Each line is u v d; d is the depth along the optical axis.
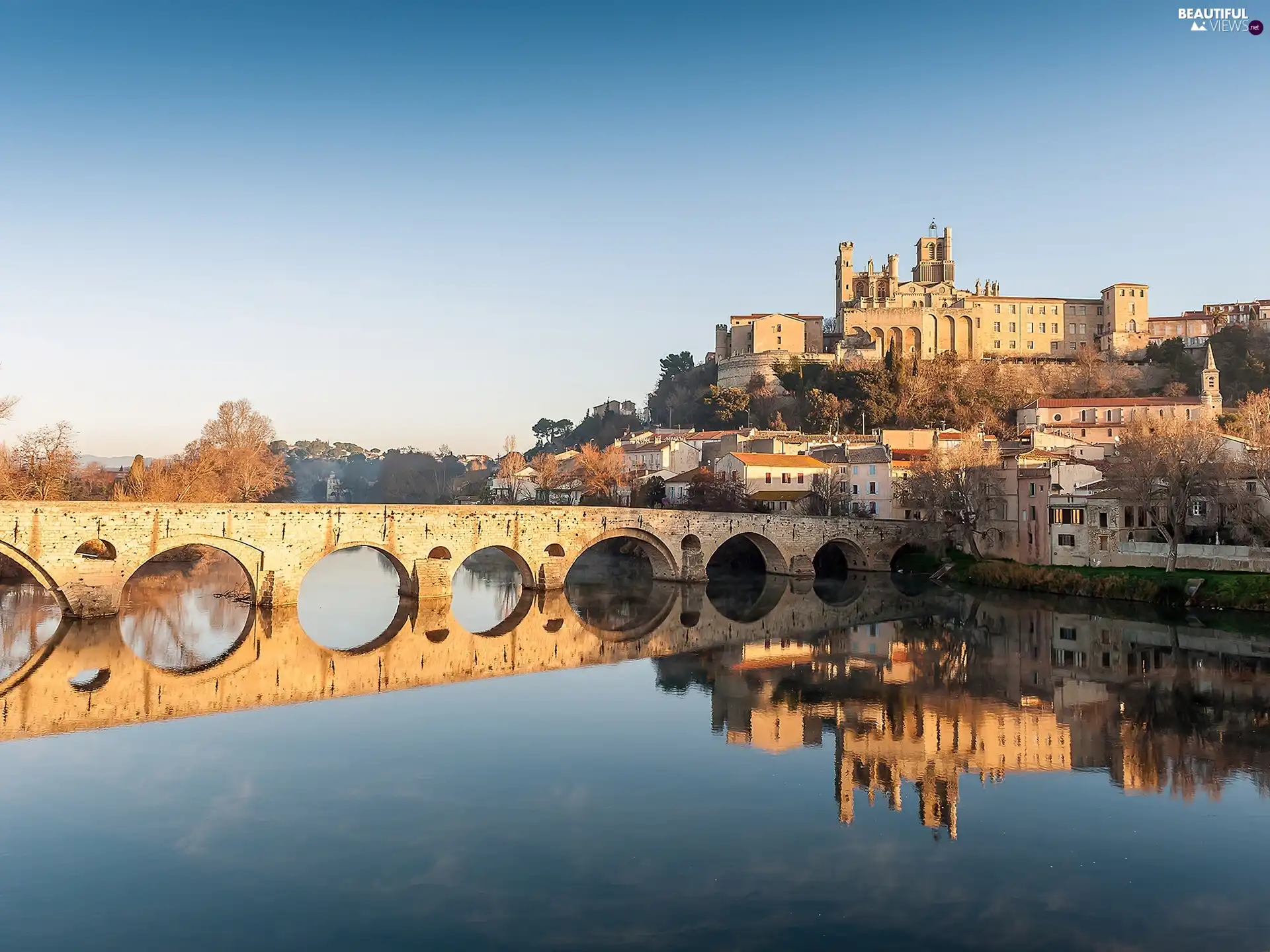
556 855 34.16
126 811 38.12
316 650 71.56
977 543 126.00
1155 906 30.22
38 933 28.38
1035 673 64.56
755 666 67.50
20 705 54.16
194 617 83.50
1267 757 45.44
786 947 27.75
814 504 147.25
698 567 117.00
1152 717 52.81
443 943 27.97
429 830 36.38
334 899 30.72
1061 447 151.50
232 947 27.69
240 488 128.25
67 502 75.88
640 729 50.75
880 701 57.03
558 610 95.31
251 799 39.62
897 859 33.84
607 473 167.38
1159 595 89.88
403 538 92.69
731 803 39.47
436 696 57.81
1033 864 33.47
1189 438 96.25
